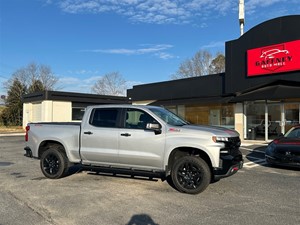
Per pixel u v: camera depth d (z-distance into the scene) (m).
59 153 8.35
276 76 18.28
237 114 20.62
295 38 17.39
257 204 6.16
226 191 7.15
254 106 19.86
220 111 22.14
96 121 8.08
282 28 17.98
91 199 6.47
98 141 7.89
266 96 17.44
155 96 27.12
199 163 6.81
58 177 8.40
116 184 7.78
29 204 6.11
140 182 8.00
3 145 18.62
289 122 18.11
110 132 7.76
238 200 6.43
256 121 19.78
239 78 20.42
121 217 5.39
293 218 5.34
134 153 7.45
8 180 8.29
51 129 8.61
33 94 33.62
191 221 5.20
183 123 7.98
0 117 44.28
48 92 31.48
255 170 10.00
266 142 18.83
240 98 19.03
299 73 17.27
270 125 19.03
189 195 6.80
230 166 6.75
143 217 5.39
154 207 5.95
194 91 23.88
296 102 17.83
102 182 8.00
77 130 8.23
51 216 5.42
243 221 5.19
